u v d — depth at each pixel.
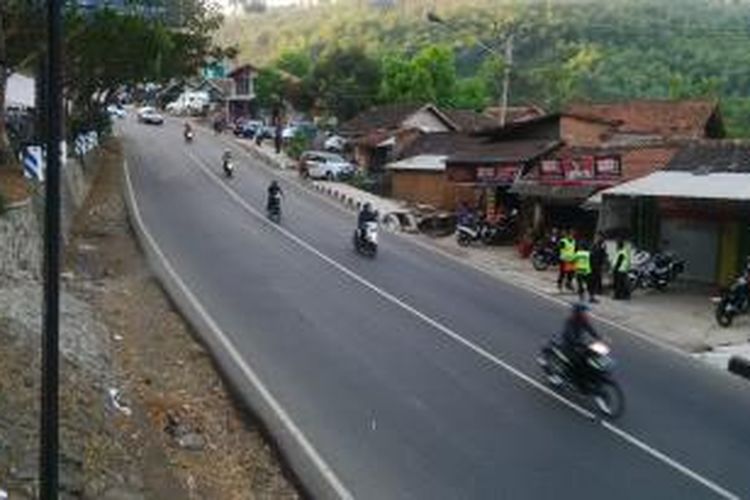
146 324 22.38
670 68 81.38
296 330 22.05
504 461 14.12
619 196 32.12
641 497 12.92
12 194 25.91
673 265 31.64
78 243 33.12
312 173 64.25
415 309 25.25
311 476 13.38
